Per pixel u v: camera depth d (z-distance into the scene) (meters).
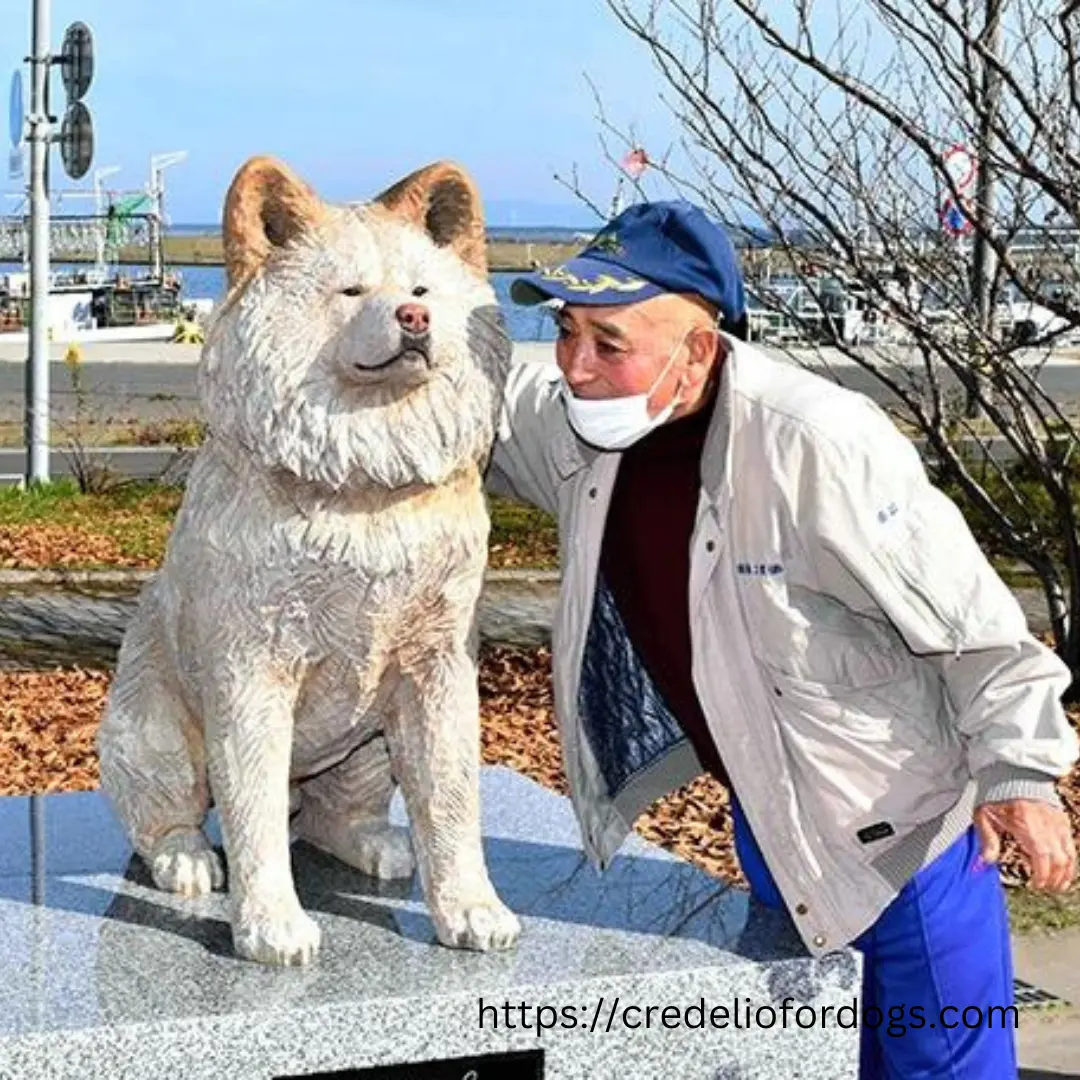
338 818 3.55
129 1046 2.70
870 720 2.90
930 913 2.98
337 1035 2.80
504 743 6.83
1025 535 7.43
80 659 8.61
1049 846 2.74
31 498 13.48
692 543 2.91
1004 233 6.86
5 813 3.86
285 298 2.81
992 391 8.16
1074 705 7.12
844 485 2.75
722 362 2.90
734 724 2.95
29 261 14.52
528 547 12.04
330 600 2.93
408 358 2.73
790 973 3.04
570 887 3.44
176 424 18.36
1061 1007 4.53
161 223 45.38
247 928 2.98
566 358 2.83
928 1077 3.05
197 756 3.35
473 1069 2.89
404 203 2.93
